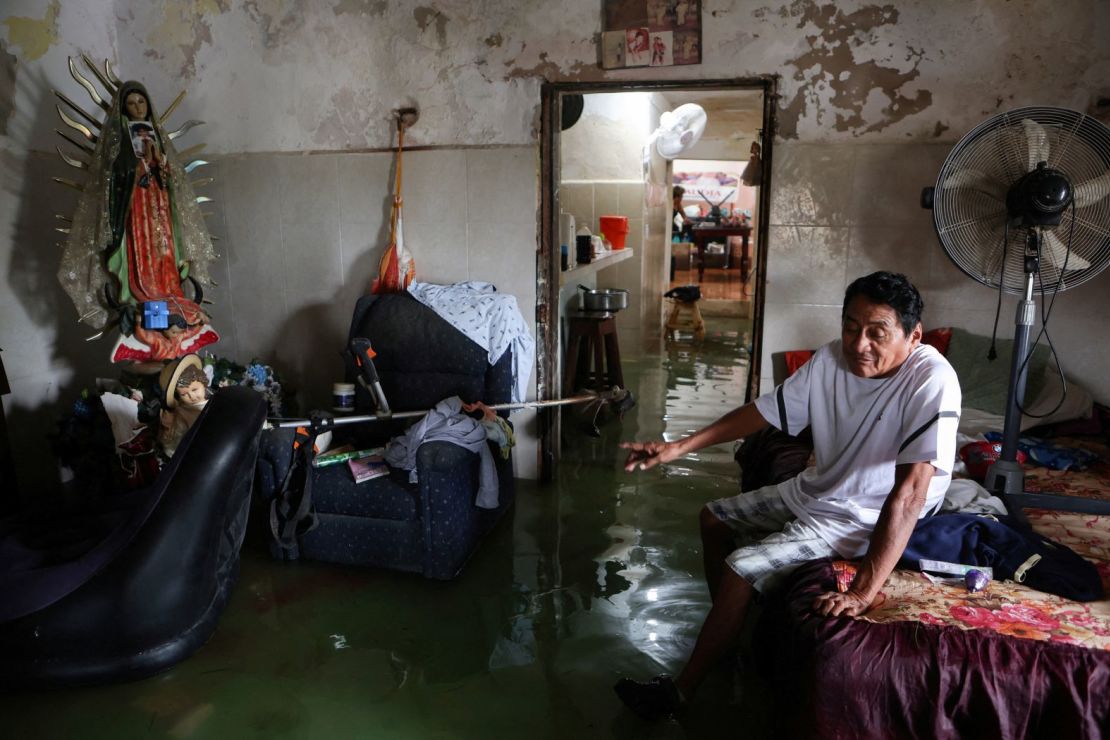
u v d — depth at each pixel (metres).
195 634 2.46
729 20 3.31
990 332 3.36
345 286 4.00
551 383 3.84
